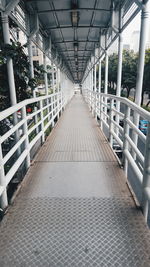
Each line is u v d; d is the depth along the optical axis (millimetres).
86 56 10883
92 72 10250
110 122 3525
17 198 1905
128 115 2314
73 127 5395
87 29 5559
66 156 3059
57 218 1610
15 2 2541
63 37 6402
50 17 4484
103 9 4086
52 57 6918
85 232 1453
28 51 3756
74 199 1879
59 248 1317
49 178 2326
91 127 5359
